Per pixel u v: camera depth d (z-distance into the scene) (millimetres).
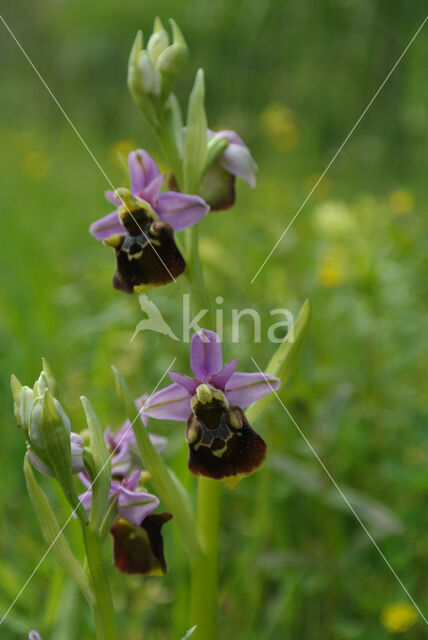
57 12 1317
